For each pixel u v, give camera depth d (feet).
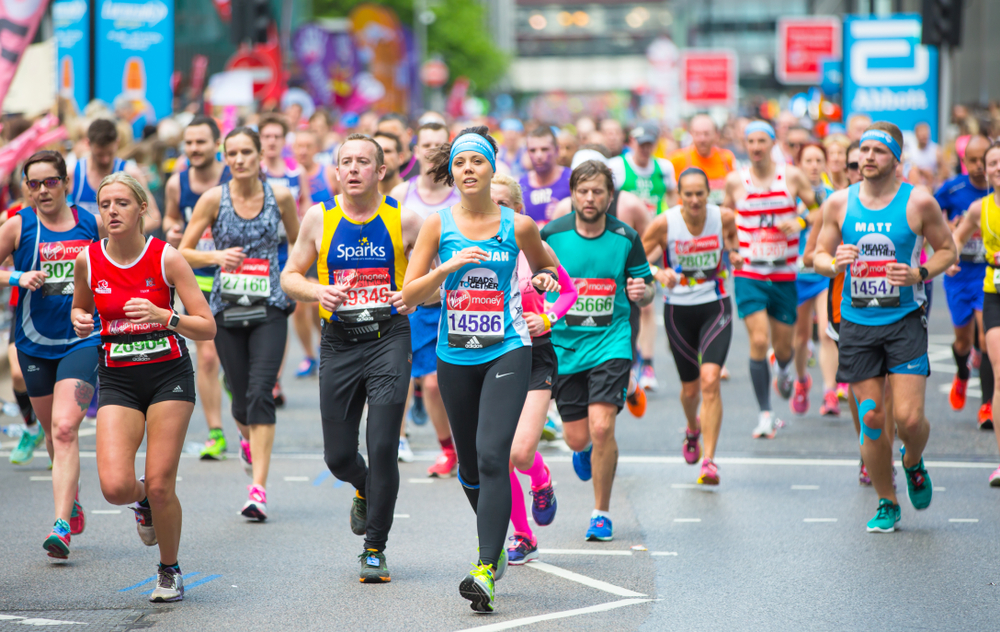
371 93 248.52
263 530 49.49
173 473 38.96
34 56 106.63
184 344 39.83
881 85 137.90
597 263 47.98
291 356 99.86
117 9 131.64
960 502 53.78
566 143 88.17
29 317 47.47
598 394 47.44
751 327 68.90
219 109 142.00
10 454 64.64
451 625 37.14
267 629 36.78
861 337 49.06
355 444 43.50
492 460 38.37
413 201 59.77
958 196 73.36
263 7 137.08
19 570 43.50
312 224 42.86
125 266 39.24
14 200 89.86
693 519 51.11
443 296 40.11
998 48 232.32
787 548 46.37
